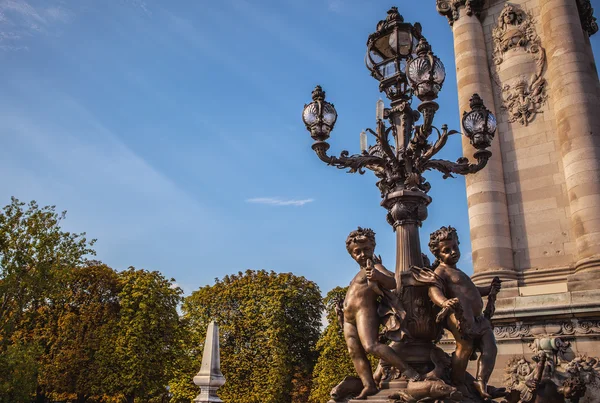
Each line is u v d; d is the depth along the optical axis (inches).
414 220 267.1
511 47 591.2
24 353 930.7
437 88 262.1
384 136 270.4
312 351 1827.0
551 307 448.5
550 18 554.9
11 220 928.9
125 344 1374.3
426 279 236.4
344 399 242.7
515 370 454.9
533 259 521.7
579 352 433.1
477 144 287.6
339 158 275.6
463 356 226.5
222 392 1581.0
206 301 1740.9
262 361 1624.0
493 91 595.2
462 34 622.5
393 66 300.5
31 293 935.0
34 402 1477.6
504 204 547.8
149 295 1419.8
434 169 285.0
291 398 1665.8
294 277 1819.6
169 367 1419.8
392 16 305.4
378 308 242.2
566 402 386.3
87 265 1569.9
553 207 523.2
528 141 554.6
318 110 278.4
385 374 241.1
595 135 493.7
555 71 537.0
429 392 211.5
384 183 285.0
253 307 1692.9
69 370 1371.8
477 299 235.6
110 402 1336.1
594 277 449.4
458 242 248.4
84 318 1427.2
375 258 266.8
